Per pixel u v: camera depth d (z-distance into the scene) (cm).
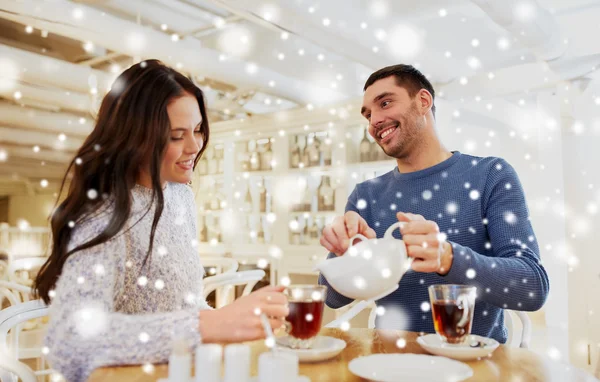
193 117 113
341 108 350
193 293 121
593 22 299
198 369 71
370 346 98
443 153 154
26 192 718
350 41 279
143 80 108
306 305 90
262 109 423
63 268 89
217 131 416
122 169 102
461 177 144
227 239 408
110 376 77
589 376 77
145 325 83
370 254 92
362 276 92
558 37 284
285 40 365
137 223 110
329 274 94
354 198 166
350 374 79
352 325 327
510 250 125
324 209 365
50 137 494
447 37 346
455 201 142
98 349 80
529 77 339
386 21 313
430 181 147
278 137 384
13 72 289
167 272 113
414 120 147
